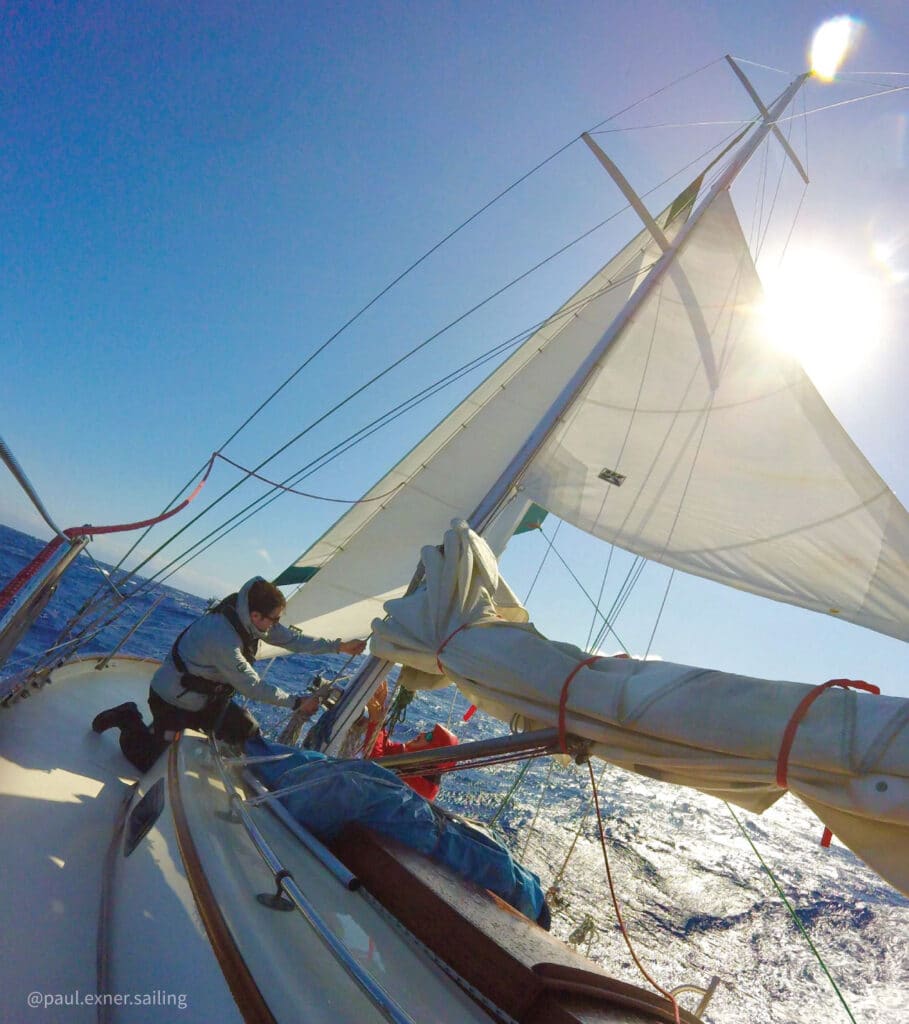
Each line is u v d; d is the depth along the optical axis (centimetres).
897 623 529
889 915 870
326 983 158
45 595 267
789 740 182
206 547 459
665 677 222
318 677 368
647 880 785
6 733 289
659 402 607
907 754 163
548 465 577
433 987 178
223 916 167
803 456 579
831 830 181
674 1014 196
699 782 222
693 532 573
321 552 743
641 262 845
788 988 568
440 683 347
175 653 328
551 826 936
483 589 315
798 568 559
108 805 267
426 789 454
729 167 638
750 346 622
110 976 159
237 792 262
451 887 223
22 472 215
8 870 192
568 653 260
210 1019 138
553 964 183
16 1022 140
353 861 246
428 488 760
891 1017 554
